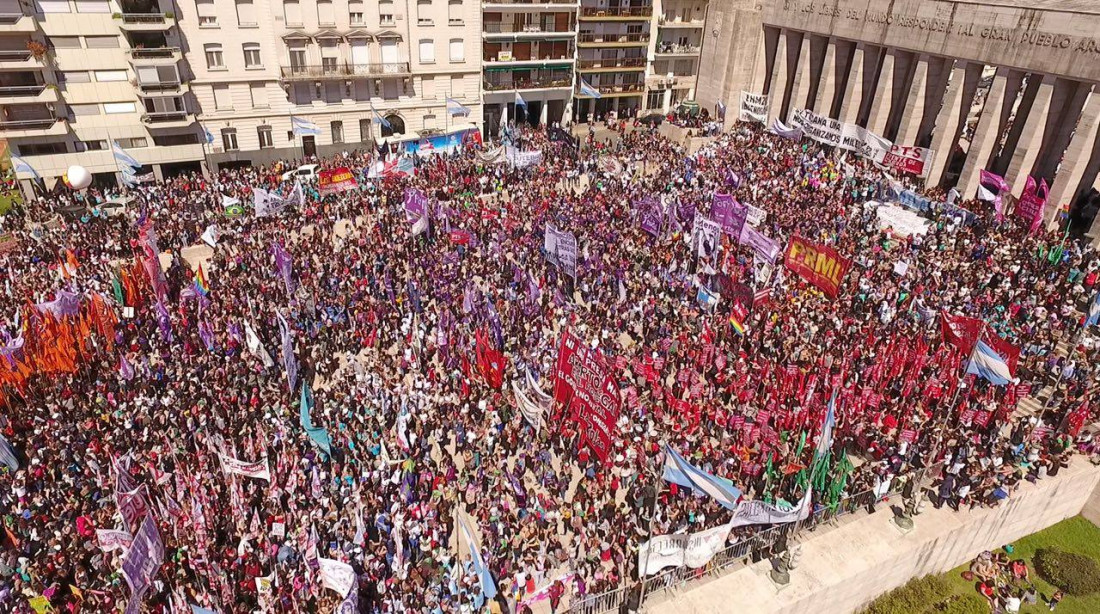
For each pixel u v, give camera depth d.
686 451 26.64
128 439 26.34
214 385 29.31
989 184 48.56
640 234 43.28
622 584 22.36
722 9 69.81
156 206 47.81
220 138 57.44
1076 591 25.56
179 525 22.80
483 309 34.34
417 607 21.06
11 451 25.27
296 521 23.62
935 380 29.16
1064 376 30.97
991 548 27.05
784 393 29.23
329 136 61.41
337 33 56.81
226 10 53.47
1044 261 39.81
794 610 22.23
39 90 49.66
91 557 22.25
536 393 26.59
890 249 42.38
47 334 30.05
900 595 24.75
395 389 29.67
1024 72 47.62
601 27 71.19
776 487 25.52
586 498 24.86
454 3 60.59
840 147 56.53
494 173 54.66
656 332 33.88
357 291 36.69
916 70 54.00
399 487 25.05
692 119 71.56
